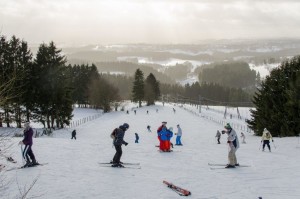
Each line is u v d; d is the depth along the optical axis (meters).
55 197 13.85
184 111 116.00
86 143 29.30
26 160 18.83
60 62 67.31
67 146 26.83
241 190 15.24
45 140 30.05
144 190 15.18
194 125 76.88
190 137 54.19
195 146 32.84
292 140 34.12
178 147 31.05
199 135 57.59
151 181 16.73
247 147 31.45
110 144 29.16
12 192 13.95
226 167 20.00
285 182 16.53
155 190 15.20
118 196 14.27
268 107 46.72
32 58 63.19
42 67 63.12
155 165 20.70
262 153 26.53
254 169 19.62
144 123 80.31
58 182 15.93
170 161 22.14
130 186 15.77
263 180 16.98
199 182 16.66
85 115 103.19
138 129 68.06
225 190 15.25
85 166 19.58
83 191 14.77
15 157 20.70
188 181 16.86
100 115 102.12
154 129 68.56
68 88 67.94
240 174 18.34
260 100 49.56
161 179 17.20
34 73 61.75
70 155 22.89
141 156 23.88
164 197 14.22
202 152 26.62
